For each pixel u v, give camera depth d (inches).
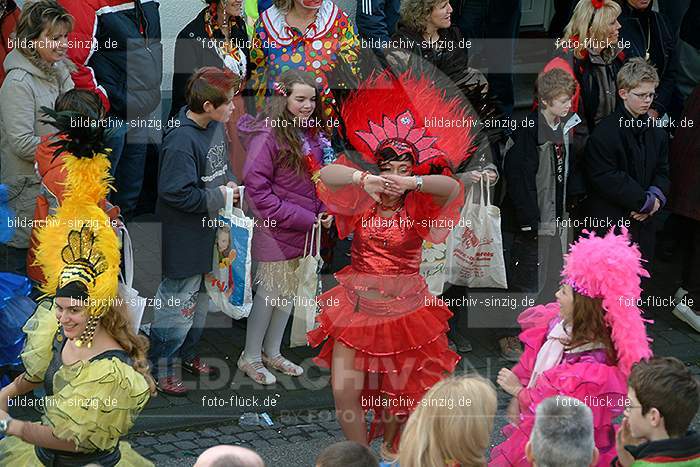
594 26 368.5
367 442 281.4
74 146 237.3
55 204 298.2
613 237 249.1
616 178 367.2
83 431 222.5
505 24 420.8
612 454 244.4
